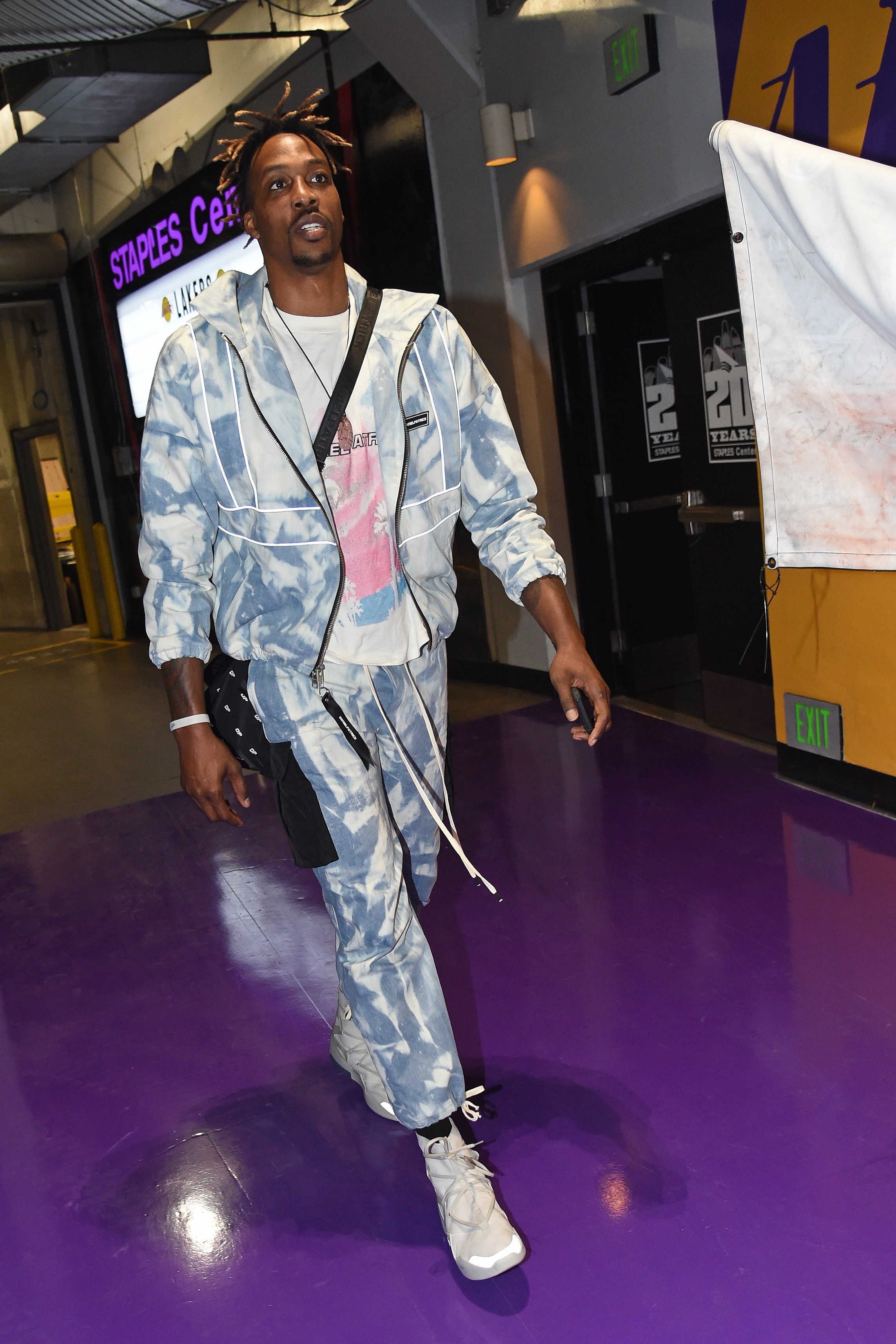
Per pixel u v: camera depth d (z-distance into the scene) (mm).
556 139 4602
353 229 6316
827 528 3283
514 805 3875
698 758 4164
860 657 3355
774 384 3285
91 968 3035
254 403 1613
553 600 1722
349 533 1662
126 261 8805
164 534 1690
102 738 5992
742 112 3492
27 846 4227
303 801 1685
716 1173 1870
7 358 10797
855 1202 1766
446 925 2961
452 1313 1645
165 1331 1682
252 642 1692
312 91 6285
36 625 11508
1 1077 2506
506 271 5242
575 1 4270
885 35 2902
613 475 5176
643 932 2795
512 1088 2180
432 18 4926
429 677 1801
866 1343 1496
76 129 6973
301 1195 1969
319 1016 2602
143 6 4570
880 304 2803
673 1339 1543
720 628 4430
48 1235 1941
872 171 2742
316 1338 1631
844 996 2375
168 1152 2143
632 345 5137
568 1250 1732
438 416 1701
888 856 3047
